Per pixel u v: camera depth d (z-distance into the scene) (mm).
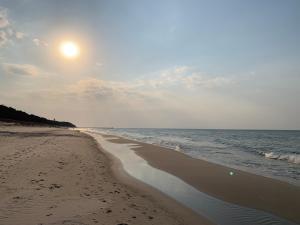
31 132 41406
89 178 10242
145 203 7633
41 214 5977
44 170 10805
